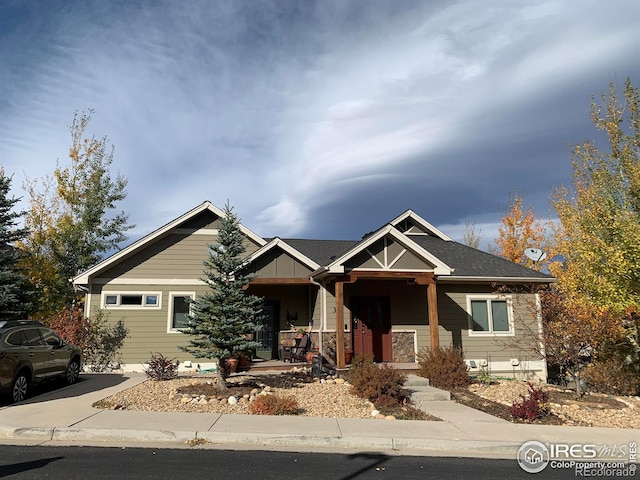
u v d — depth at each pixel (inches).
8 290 623.8
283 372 601.6
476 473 252.2
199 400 409.7
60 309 807.1
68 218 891.4
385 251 601.3
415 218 831.1
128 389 466.9
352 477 236.8
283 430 316.2
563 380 614.9
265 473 239.3
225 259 471.2
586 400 476.7
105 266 653.9
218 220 706.2
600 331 511.8
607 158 687.1
